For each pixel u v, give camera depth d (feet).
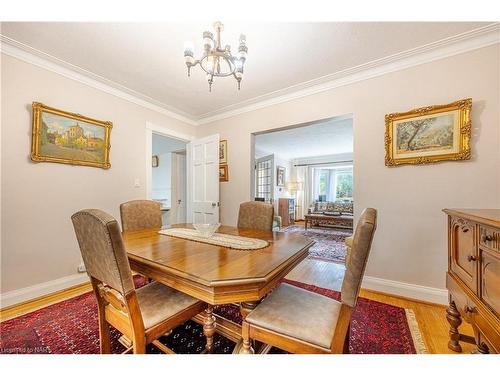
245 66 7.34
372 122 7.48
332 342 2.80
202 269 3.26
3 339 4.66
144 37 5.94
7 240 6.20
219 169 11.28
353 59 6.95
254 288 3.09
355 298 2.70
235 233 5.93
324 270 9.39
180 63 7.20
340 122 13.33
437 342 4.63
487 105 5.85
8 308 6.03
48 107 6.88
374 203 7.41
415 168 6.77
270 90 9.11
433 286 6.48
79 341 4.58
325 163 24.64
